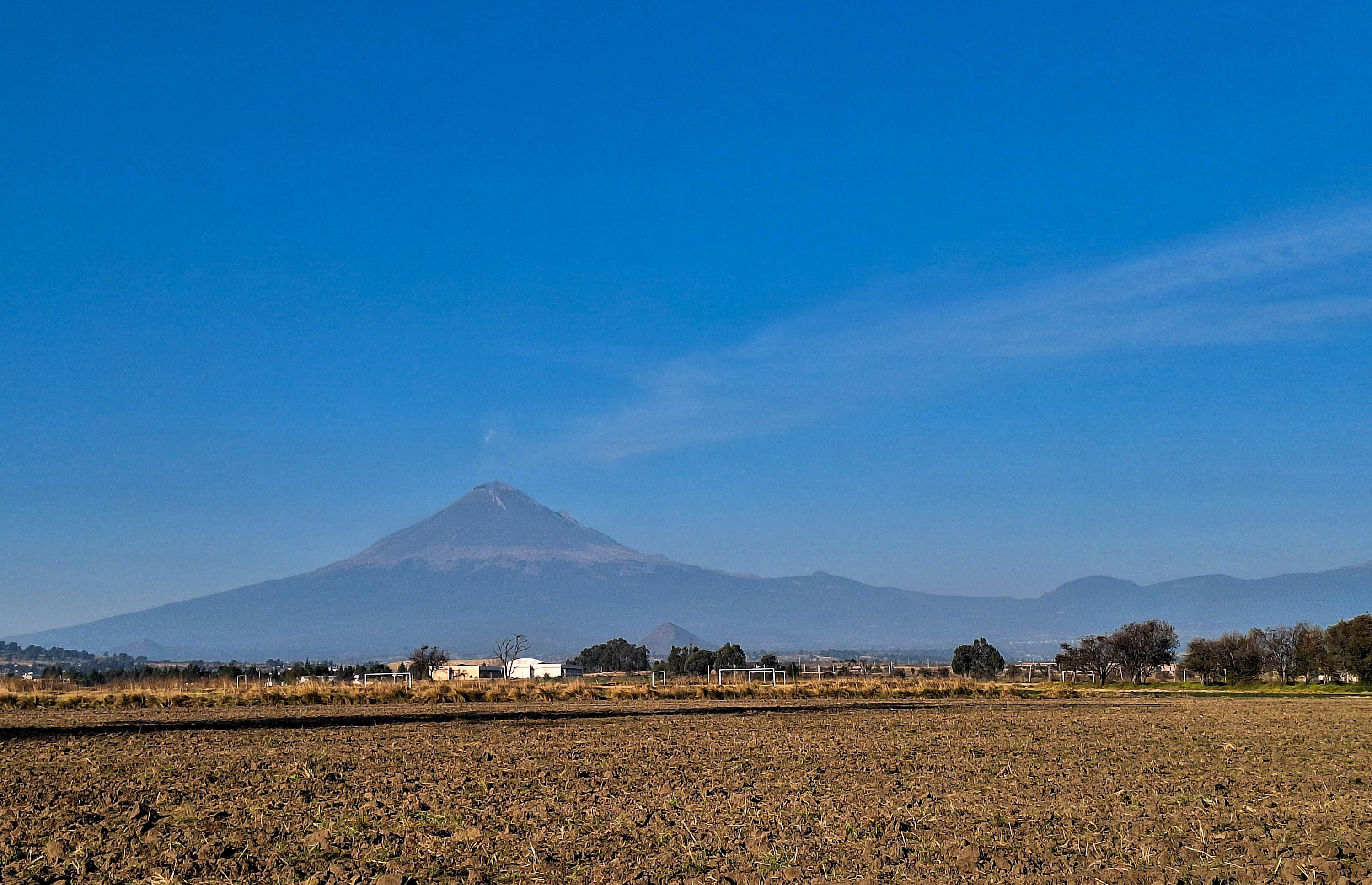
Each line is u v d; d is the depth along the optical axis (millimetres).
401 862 16281
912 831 18594
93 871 15836
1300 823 19672
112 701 52688
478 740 34250
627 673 167375
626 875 15602
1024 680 106875
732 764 27859
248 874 15641
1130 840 17859
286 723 41312
